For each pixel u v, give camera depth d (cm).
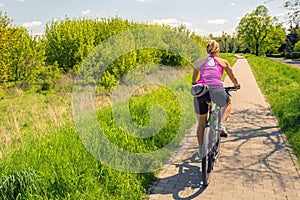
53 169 360
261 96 1192
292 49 7756
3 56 1508
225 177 440
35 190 332
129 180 400
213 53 439
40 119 786
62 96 1202
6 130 723
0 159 430
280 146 573
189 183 422
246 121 777
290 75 1869
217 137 461
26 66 1634
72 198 338
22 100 1165
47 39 1775
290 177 439
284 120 732
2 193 327
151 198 382
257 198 379
